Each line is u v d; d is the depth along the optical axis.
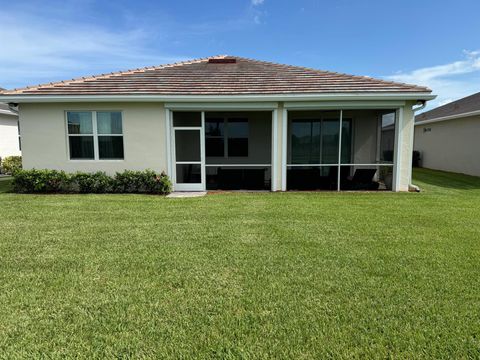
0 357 2.37
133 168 10.09
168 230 5.57
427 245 4.76
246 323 2.78
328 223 6.03
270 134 13.24
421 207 7.53
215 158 13.34
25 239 5.06
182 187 10.39
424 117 20.39
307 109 9.98
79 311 2.98
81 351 2.44
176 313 2.94
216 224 5.96
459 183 12.14
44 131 9.93
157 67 12.30
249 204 7.89
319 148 12.83
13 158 16.52
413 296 3.23
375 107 9.81
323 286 3.45
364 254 4.39
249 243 4.86
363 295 3.25
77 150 10.12
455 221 6.18
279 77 10.91
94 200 8.45
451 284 3.48
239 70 11.79
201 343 2.53
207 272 3.82
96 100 9.59
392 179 10.34
